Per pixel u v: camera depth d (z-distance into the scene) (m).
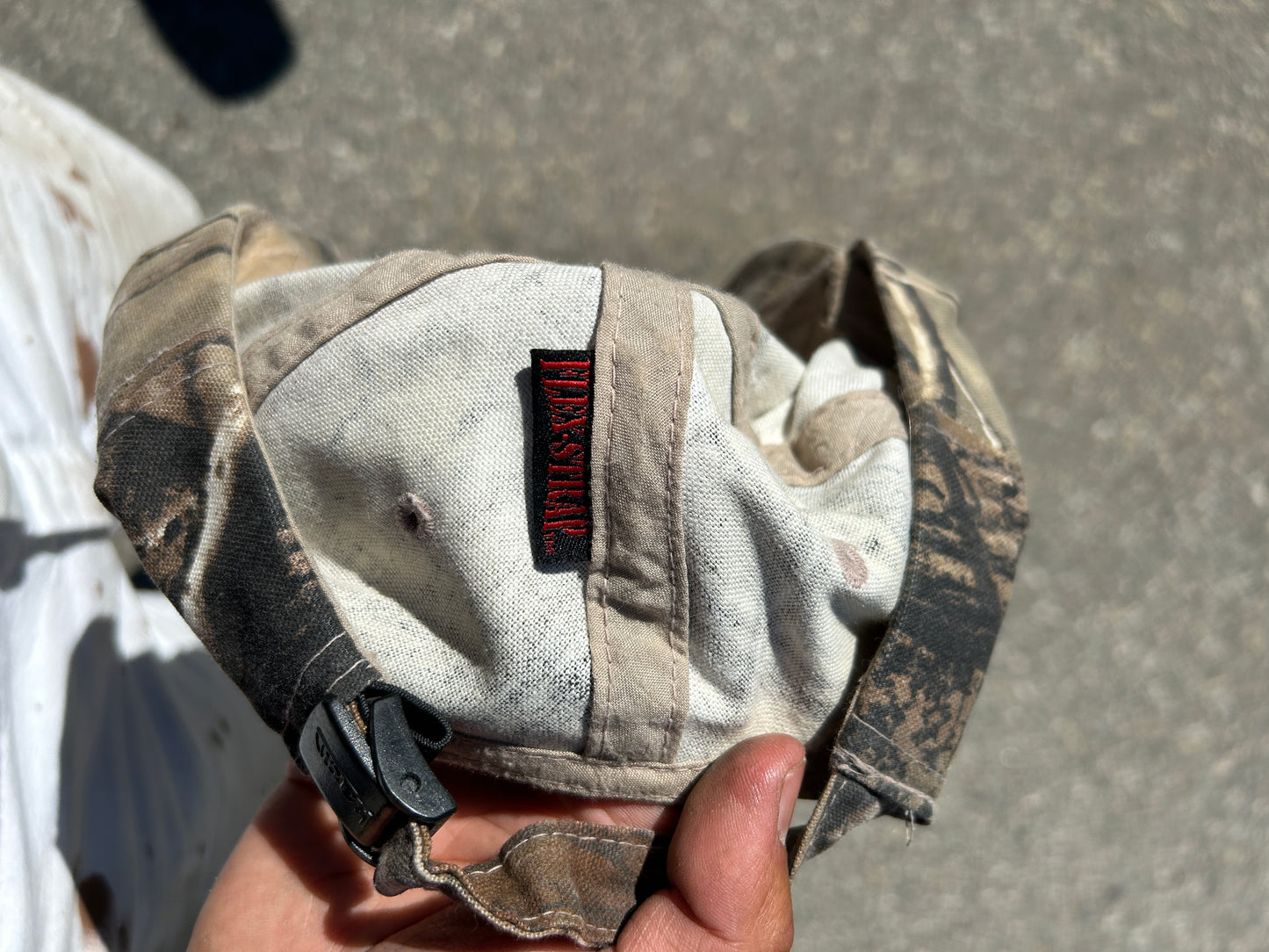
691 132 0.47
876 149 0.47
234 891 0.22
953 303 0.26
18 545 0.23
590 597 0.19
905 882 0.42
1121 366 0.46
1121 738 0.43
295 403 0.19
